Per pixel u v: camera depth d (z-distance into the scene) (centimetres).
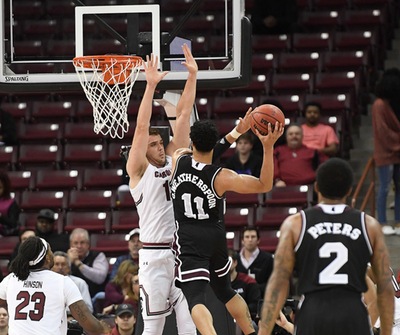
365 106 2592
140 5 1423
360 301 955
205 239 1155
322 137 2258
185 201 1159
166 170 1231
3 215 2138
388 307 959
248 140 2125
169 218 1228
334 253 952
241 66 1397
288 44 2686
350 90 2495
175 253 1169
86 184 2322
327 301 948
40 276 1238
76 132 2455
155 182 1223
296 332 959
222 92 2542
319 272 951
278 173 2209
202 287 1146
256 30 2739
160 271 1230
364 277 959
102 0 2931
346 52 2605
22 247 1236
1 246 2112
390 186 2350
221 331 1343
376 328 1293
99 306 1839
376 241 959
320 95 2448
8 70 1443
